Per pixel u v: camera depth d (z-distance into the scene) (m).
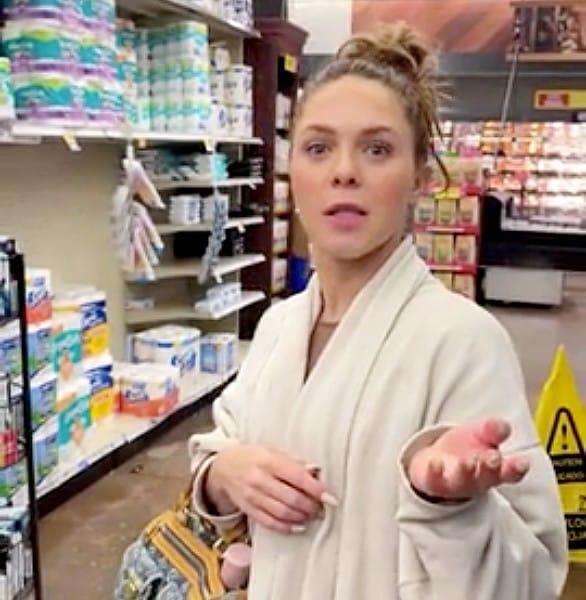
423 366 0.91
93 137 3.51
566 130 10.74
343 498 0.90
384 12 9.95
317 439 0.93
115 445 3.79
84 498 3.71
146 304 4.94
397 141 0.94
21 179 3.80
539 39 10.20
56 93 3.15
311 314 1.03
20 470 2.70
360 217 0.95
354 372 0.94
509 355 0.93
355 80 0.96
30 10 3.09
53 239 4.08
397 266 0.98
